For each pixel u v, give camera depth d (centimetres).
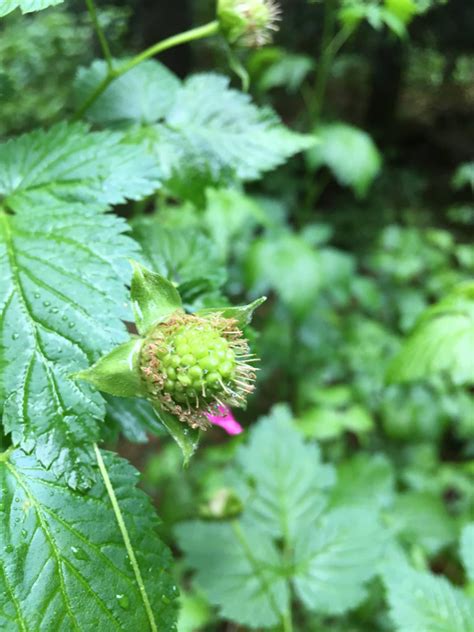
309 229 43
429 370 20
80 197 13
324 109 73
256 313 52
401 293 51
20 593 10
